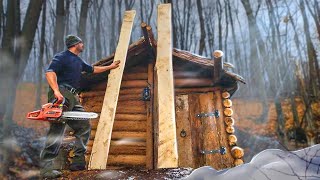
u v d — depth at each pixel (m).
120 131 5.68
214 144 5.64
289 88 18.20
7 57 9.12
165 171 2.13
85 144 3.21
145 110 5.78
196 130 5.77
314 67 17.70
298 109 16.67
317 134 14.95
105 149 3.36
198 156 5.59
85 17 14.44
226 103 5.89
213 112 5.86
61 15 14.73
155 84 5.89
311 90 17.25
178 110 5.93
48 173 2.52
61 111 2.77
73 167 3.07
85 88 6.19
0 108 8.67
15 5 9.71
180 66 6.18
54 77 2.95
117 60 4.27
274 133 15.61
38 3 9.86
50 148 2.79
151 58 6.01
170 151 2.83
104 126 3.58
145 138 5.60
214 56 4.98
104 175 2.15
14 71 9.17
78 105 3.19
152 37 5.42
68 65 3.14
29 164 8.18
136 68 6.11
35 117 2.71
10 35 9.37
